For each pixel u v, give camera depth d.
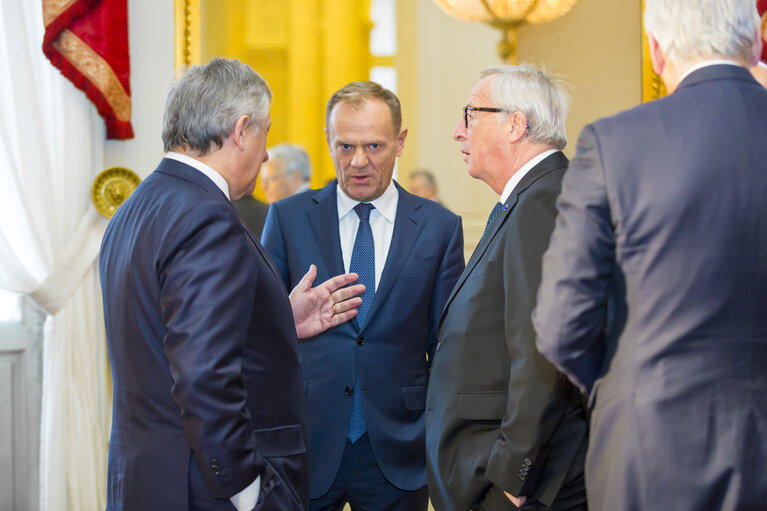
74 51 3.90
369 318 2.31
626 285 1.36
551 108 1.98
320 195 2.49
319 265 2.37
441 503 1.93
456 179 5.07
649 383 1.31
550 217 1.79
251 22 4.71
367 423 2.26
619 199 1.35
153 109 4.24
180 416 1.58
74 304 3.88
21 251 3.73
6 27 3.73
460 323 1.93
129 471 1.59
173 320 1.50
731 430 1.26
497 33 4.90
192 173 1.71
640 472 1.30
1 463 3.76
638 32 4.62
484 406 1.86
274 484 1.61
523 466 1.69
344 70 4.86
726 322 1.29
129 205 1.72
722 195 1.29
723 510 1.26
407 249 2.37
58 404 3.74
